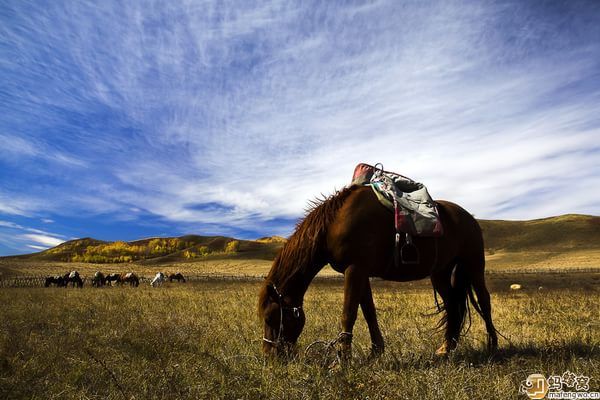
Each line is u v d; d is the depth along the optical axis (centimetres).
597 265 7406
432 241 534
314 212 519
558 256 9475
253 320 804
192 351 501
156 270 8869
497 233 14112
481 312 579
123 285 3803
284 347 466
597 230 12712
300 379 382
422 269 534
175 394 351
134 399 344
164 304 1170
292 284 503
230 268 9975
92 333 633
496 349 536
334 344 472
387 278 541
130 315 873
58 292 1964
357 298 479
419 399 339
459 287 588
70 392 365
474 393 351
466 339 577
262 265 10938
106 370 401
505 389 355
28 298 1413
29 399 355
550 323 741
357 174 581
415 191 565
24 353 487
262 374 393
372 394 345
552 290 2127
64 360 462
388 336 601
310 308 1038
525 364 445
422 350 523
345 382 357
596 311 927
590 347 509
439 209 574
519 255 10000
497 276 4259
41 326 732
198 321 769
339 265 505
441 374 391
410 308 1041
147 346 519
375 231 500
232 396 350
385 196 523
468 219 605
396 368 439
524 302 1210
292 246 507
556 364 436
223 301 1279
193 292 1922
